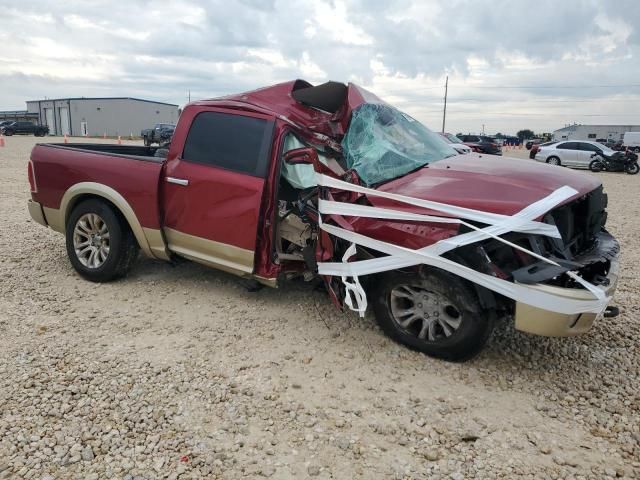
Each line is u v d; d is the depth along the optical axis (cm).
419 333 401
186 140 482
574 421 330
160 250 499
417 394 352
